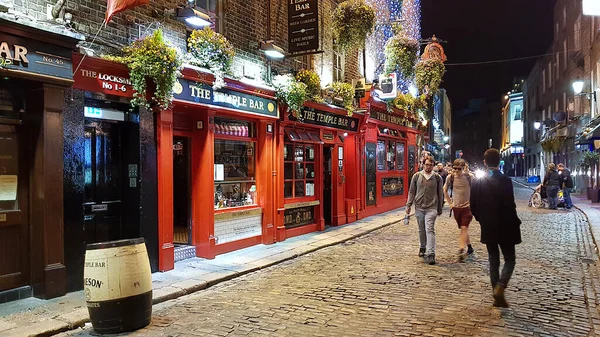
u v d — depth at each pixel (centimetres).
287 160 1166
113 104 734
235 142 1002
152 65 693
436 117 4050
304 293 645
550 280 695
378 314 541
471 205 606
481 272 752
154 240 768
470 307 563
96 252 493
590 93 2178
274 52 1029
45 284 609
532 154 4653
